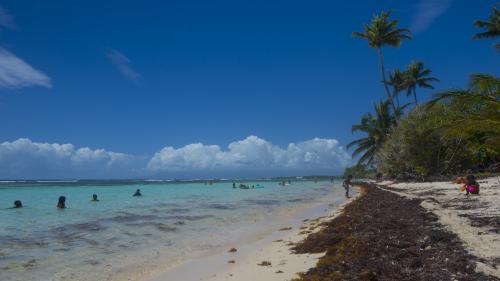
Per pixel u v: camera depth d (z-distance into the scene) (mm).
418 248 9672
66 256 12484
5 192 58000
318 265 9039
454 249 9164
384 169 53281
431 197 22969
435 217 14344
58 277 10039
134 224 20094
